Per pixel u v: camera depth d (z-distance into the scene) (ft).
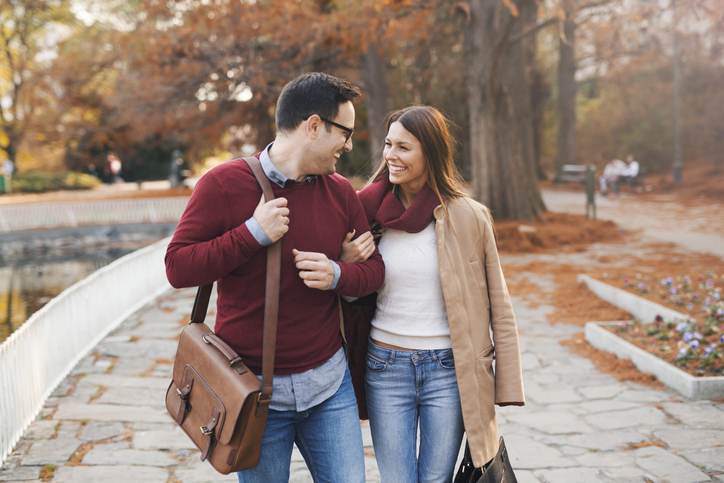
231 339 8.05
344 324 9.34
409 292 8.99
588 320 25.71
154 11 65.00
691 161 105.19
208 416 7.74
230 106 81.00
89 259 54.90
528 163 56.54
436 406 8.98
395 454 9.01
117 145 117.19
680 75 104.58
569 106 107.76
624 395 17.43
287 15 57.06
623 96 112.98
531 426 15.70
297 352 8.06
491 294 9.25
